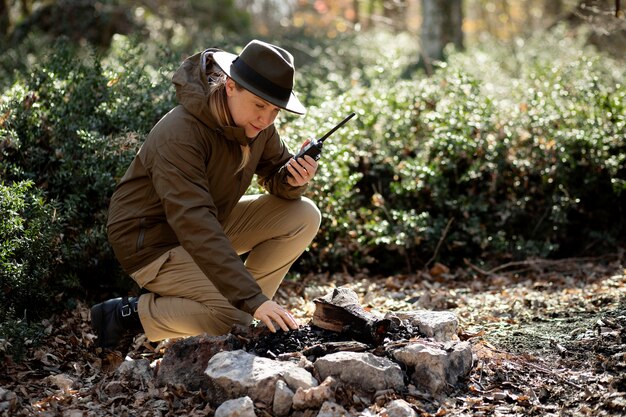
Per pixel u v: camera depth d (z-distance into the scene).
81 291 4.20
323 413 2.59
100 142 4.30
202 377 2.93
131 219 3.12
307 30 13.20
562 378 3.00
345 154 5.19
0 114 4.31
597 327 3.47
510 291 4.61
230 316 3.10
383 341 3.04
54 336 3.68
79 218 4.21
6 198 3.49
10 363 3.26
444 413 2.72
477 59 8.28
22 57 8.53
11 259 3.68
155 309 3.12
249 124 2.98
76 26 11.14
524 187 5.52
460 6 10.84
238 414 2.58
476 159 5.53
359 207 5.65
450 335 3.27
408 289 4.86
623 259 5.37
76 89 4.72
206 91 2.97
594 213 5.70
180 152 2.91
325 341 3.04
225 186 3.15
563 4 14.51
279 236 3.42
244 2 17.73
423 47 10.84
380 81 6.60
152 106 4.94
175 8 13.16
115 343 3.20
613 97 5.84
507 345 3.39
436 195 5.40
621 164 5.66
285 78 2.87
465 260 5.25
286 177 3.30
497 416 2.73
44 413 2.81
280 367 2.79
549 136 5.54
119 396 2.94
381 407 2.70
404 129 5.79
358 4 17.73
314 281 4.96
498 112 5.69
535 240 5.53
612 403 2.71
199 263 2.88
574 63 6.38
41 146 4.44
